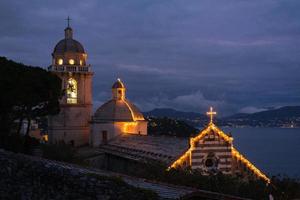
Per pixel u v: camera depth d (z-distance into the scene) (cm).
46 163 2555
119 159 7806
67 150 7138
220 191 4628
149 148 7169
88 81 9862
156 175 5075
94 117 9531
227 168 6116
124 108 9469
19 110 6475
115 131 9262
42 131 11644
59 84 7112
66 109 9675
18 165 2284
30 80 6334
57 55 9712
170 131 17662
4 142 6125
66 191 2108
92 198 2072
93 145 9300
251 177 6125
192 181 4731
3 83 6028
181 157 5856
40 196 2012
